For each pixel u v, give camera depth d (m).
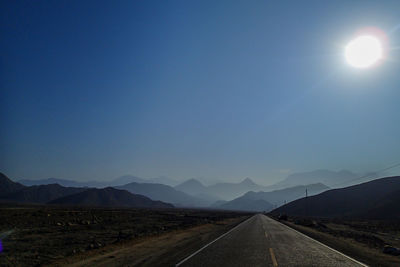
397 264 14.73
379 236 36.66
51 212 55.31
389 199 113.81
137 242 21.88
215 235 28.27
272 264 13.62
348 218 111.62
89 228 33.19
